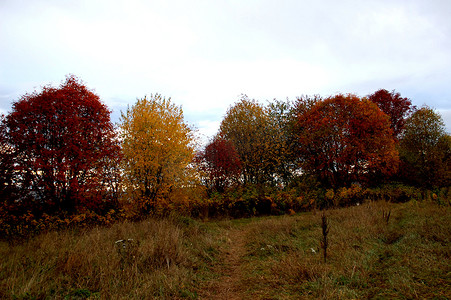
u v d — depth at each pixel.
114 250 6.27
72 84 13.05
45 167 10.93
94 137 12.70
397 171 24.77
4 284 4.46
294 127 25.50
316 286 4.40
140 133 12.73
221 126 25.20
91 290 4.52
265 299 4.36
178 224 10.39
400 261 5.03
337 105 22.73
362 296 3.94
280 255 6.67
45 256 5.96
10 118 11.38
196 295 4.70
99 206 12.97
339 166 22.19
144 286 4.60
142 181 12.84
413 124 25.72
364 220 8.73
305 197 18.81
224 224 12.91
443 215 8.17
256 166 22.62
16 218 10.84
